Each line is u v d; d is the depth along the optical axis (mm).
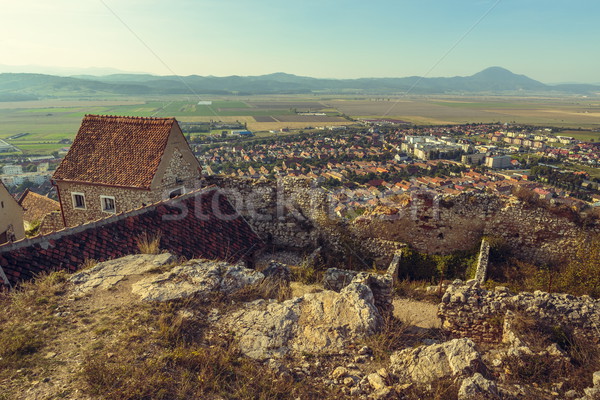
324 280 13891
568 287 15484
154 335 7125
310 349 7324
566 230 17703
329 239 19422
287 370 6703
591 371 8086
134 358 6473
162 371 6250
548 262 18062
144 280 9234
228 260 15477
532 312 10008
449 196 19188
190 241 15156
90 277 9406
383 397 6066
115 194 19312
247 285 9273
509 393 6324
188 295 8492
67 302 8281
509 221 18547
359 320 8047
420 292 15586
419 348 7098
